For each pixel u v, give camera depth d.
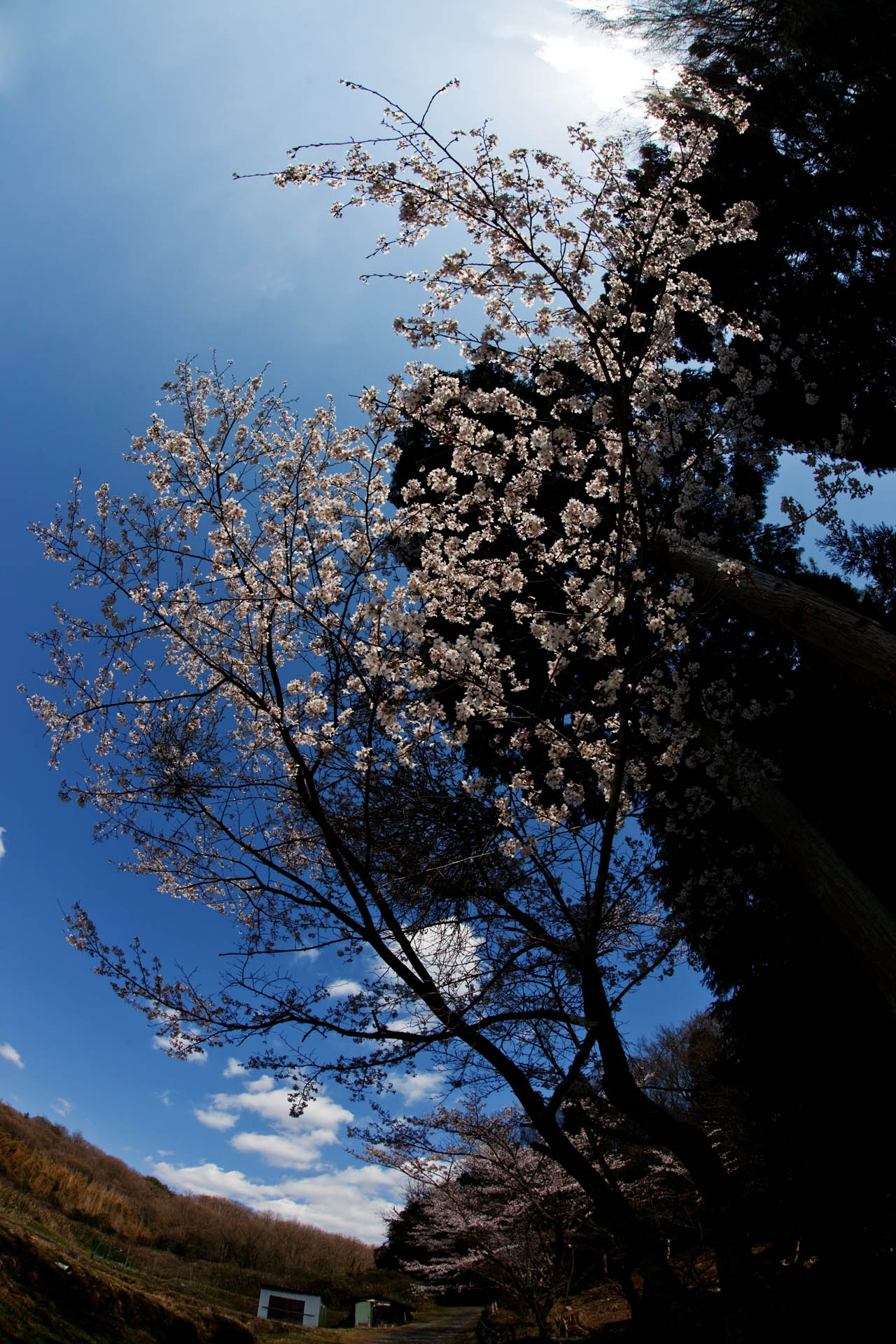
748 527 7.65
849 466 5.62
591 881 6.51
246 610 6.10
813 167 7.55
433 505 5.26
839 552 7.42
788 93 7.50
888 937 4.93
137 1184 30.75
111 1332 8.05
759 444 5.88
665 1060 14.70
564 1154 5.40
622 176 4.74
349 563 5.54
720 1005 7.48
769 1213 7.07
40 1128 29.00
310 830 6.79
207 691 6.06
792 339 7.50
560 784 5.47
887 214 7.23
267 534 6.16
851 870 5.48
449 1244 10.61
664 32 8.48
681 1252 8.35
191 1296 14.00
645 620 6.49
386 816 6.46
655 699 6.53
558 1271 8.19
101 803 6.16
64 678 6.03
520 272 4.45
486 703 5.22
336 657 5.89
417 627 4.27
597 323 4.65
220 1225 30.45
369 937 5.73
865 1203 5.71
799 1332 4.78
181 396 6.31
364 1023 5.64
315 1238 35.09
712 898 6.89
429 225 4.50
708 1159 4.98
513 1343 8.01
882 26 6.75
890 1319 4.74
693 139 5.17
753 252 7.60
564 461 4.96
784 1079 6.55
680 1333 4.61
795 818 5.93
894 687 4.66
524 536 5.08
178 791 6.09
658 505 6.14
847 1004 6.12
